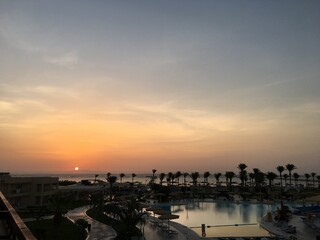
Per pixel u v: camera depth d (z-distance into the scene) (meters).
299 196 105.50
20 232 4.35
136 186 148.38
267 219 61.28
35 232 41.88
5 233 7.62
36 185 70.44
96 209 72.56
